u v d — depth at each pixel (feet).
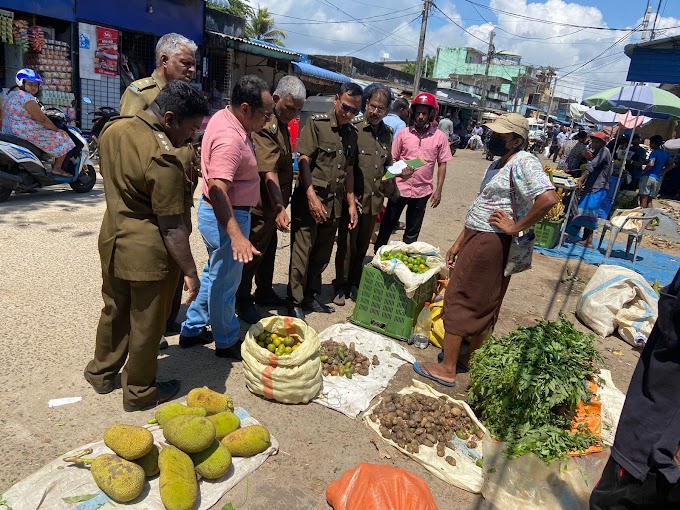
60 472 7.99
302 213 14.62
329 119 14.40
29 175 24.53
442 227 30.89
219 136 10.36
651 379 6.21
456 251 13.89
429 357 14.19
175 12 43.19
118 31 39.14
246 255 10.21
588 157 29.76
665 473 5.78
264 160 13.05
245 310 14.75
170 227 8.87
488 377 10.61
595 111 51.75
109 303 9.80
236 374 11.97
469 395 11.36
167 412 8.88
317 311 16.29
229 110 10.78
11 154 23.26
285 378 10.67
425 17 73.41
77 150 26.21
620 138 40.83
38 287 15.21
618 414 10.83
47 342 12.25
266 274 15.71
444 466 9.47
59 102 35.76
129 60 42.14
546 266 25.00
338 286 17.40
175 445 8.17
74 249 18.84
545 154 99.96
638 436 6.25
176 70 11.68
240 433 9.07
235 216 11.43
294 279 14.96
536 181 10.76
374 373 12.65
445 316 12.51
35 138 24.35
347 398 11.29
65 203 25.62
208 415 9.46
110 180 9.04
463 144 108.47
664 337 6.04
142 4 40.16
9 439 8.94
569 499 8.75
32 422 9.45
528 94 192.44
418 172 18.67
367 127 16.12
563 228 28.58
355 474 8.54
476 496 9.02
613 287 17.30
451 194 43.91
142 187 8.71
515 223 11.26
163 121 8.88
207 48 48.52
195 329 12.74
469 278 11.97
